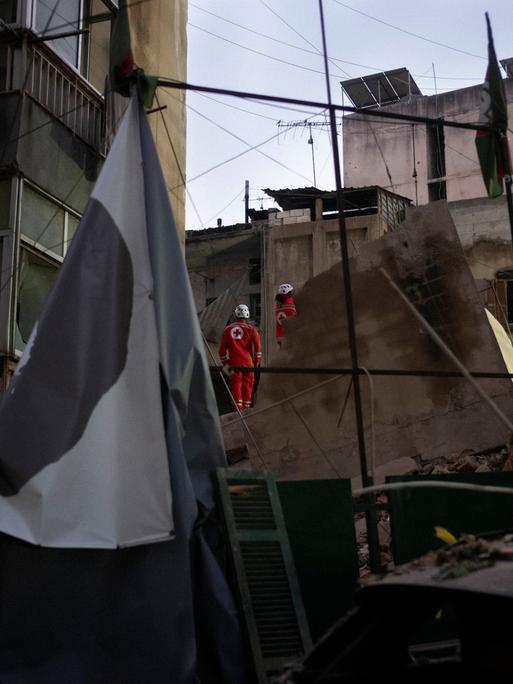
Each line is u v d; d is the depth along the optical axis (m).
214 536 6.15
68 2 12.05
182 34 15.20
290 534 6.46
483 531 7.04
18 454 5.71
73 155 11.73
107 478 5.74
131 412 5.93
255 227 31.28
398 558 6.76
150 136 6.68
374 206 30.97
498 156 7.41
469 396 10.36
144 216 6.45
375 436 10.53
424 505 6.96
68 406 5.85
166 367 6.06
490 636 3.51
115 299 6.16
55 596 5.66
